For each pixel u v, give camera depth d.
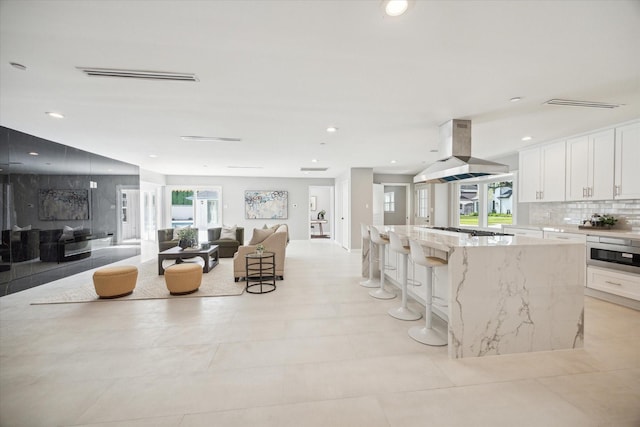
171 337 2.37
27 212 3.83
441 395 1.64
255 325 2.62
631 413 1.48
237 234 6.70
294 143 4.25
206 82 2.18
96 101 2.53
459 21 1.45
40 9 1.33
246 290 3.73
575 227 3.94
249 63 1.90
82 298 3.40
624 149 3.24
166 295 3.50
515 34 1.57
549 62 1.88
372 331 2.50
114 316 2.84
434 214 7.53
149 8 1.34
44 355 2.09
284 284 4.05
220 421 1.45
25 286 3.81
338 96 2.46
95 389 1.70
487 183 6.02
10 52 1.72
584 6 1.34
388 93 2.40
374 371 1.88
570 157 3.88
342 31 1.54
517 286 2.12
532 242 2.27
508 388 1.70
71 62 1.86
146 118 3.03
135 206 7.17
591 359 2.02
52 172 4.17
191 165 6.49
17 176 3.67
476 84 2.22
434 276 2.88
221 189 8.65
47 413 1.50
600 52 1.75
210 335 2.41
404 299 2.88
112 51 1.73
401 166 6.63
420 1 1.30
